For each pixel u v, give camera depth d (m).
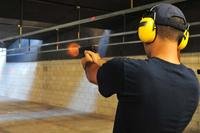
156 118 0.87
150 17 0.93
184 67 0.98
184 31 0.95
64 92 7.80
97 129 5.09
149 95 0.86
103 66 0.92
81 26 5.55
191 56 5.02
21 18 4.80
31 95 9.02
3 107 7.63
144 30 0.93
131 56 5.91
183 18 0.95
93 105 6.94
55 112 6.96
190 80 0.96
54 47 7.50
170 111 0.88
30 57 9.03
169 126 0.89
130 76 0.87
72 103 7.54
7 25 5.78
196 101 0.98
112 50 6.26
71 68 7.54
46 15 4.95
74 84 7.47
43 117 6.25
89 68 1.00
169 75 0.90
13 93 9.88
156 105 0.86
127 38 5.92
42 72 8.55
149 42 0.94
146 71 0.87
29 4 4.82
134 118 0.87
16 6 4.78
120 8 5.04
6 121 5.74
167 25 0.91
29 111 7.04
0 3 4.69
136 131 0.87
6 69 10.25
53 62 8.12
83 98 7.21
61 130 4.99
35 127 5.21
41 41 7.56
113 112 6.43
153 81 0.87
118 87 0.88
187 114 0.95
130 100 0.88
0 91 10.52
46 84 8.41
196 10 5.00
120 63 0.88
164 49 0.93
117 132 0.91
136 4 4.94
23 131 4.88
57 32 6.88
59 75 7.93
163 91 0.88
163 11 0.92
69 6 4.99
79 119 6.05
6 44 8.86
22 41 8.27
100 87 0.93
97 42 6.09
